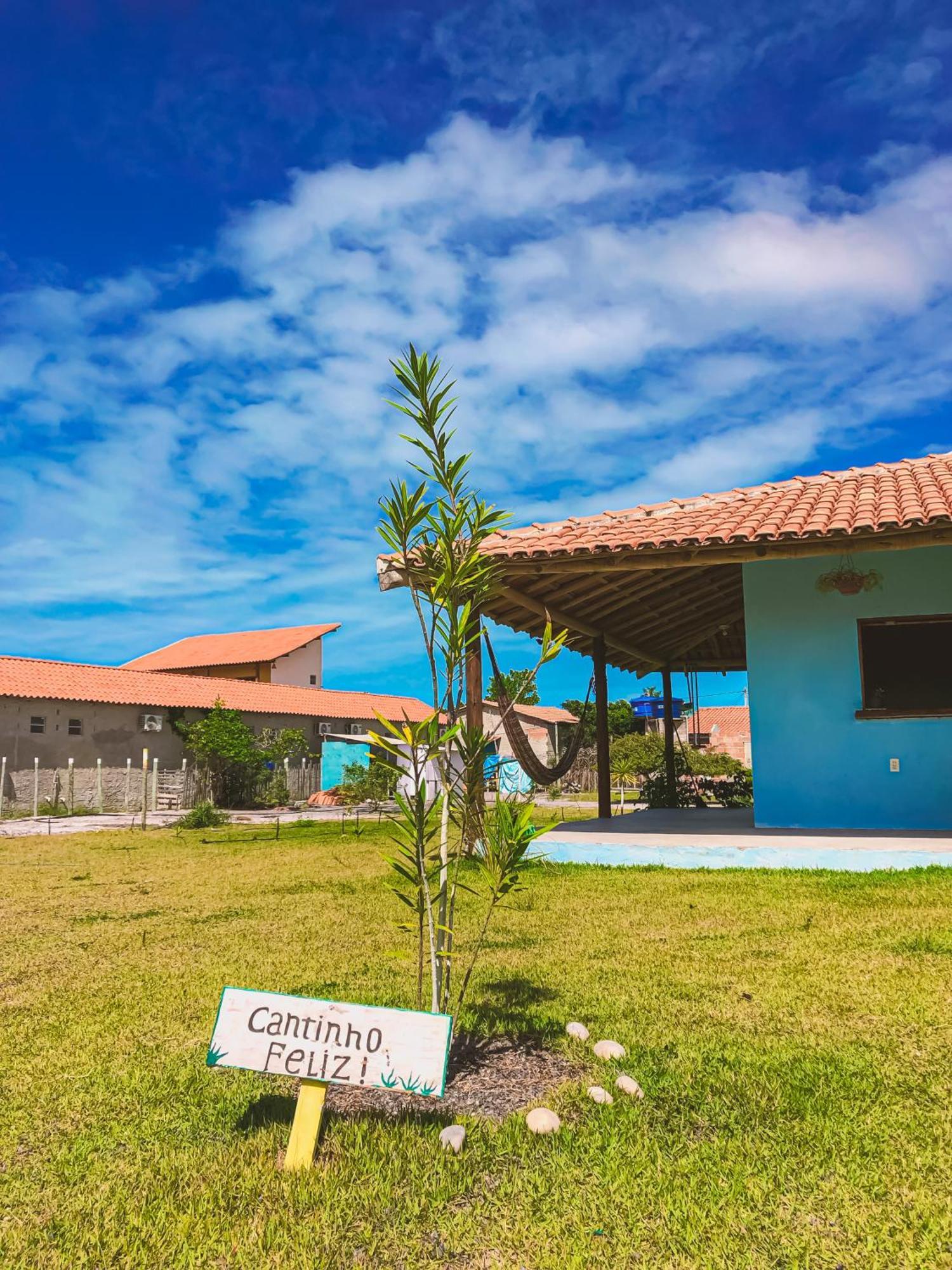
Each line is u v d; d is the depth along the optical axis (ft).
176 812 78.18
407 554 11.55
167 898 25.98
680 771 55.42
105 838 52.21
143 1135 9.26
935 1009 12.51
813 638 30.68
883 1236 7.14
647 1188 7.93
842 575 30.45
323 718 105.50
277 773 89.97
